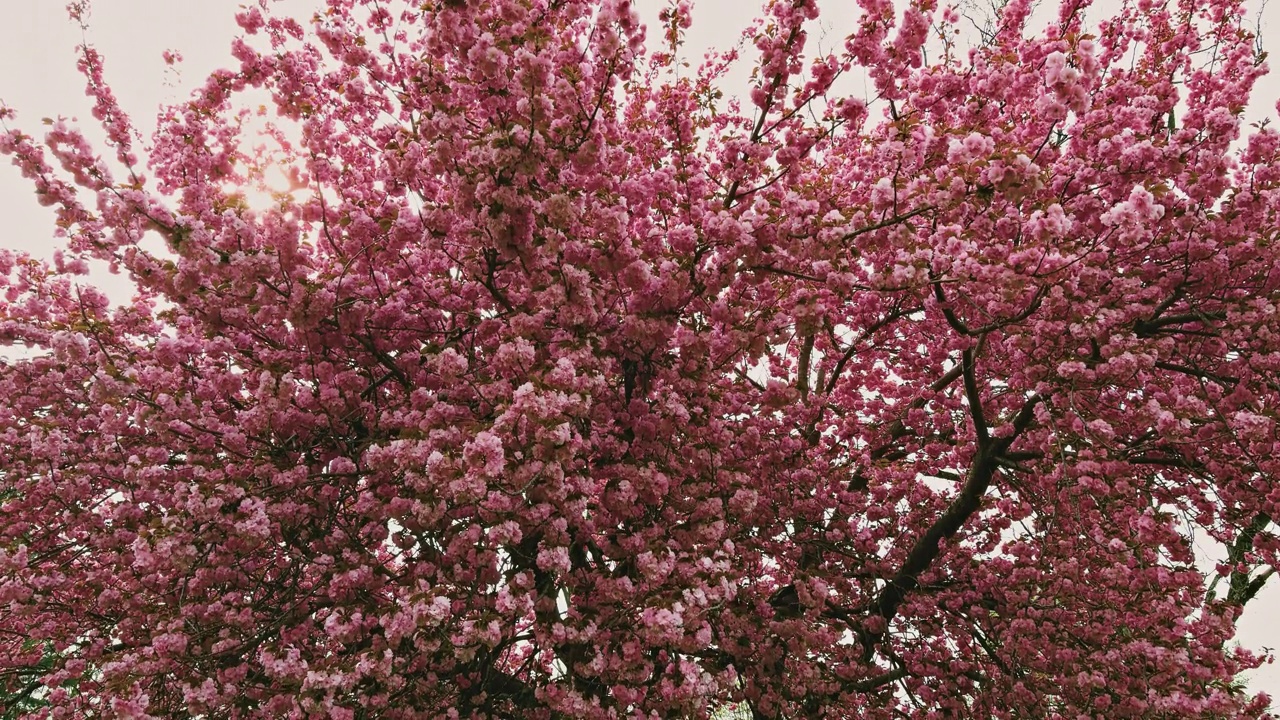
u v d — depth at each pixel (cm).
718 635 608
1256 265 566
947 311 607
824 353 974
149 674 491
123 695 464
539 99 437
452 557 539
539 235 504
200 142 628
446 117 462
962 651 801
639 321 529
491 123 499
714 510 541
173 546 485
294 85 610
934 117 650
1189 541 680
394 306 571
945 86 628
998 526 834
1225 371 641
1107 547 590
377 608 513
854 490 845
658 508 577
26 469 668
